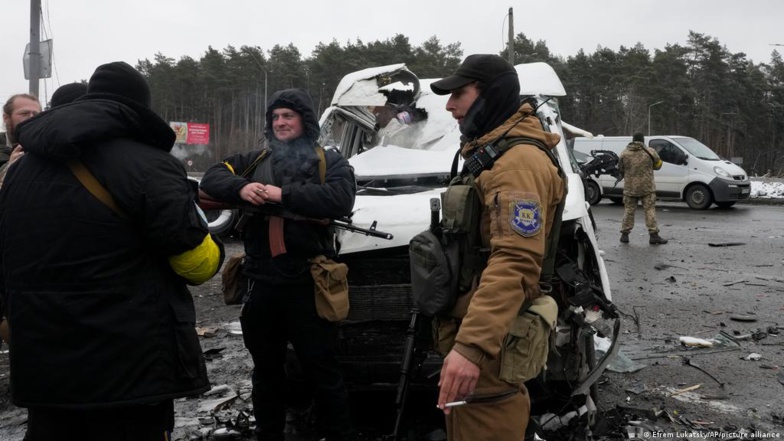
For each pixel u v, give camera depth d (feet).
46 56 33.09
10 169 7.07
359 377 10.53
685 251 31.65
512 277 6.37
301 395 11.57
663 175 53.78
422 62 161.58
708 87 210.38
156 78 185.26
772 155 217.97
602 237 37.06
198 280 7.35
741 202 59.62
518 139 6.95
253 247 9.78
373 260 10.41
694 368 14.71
